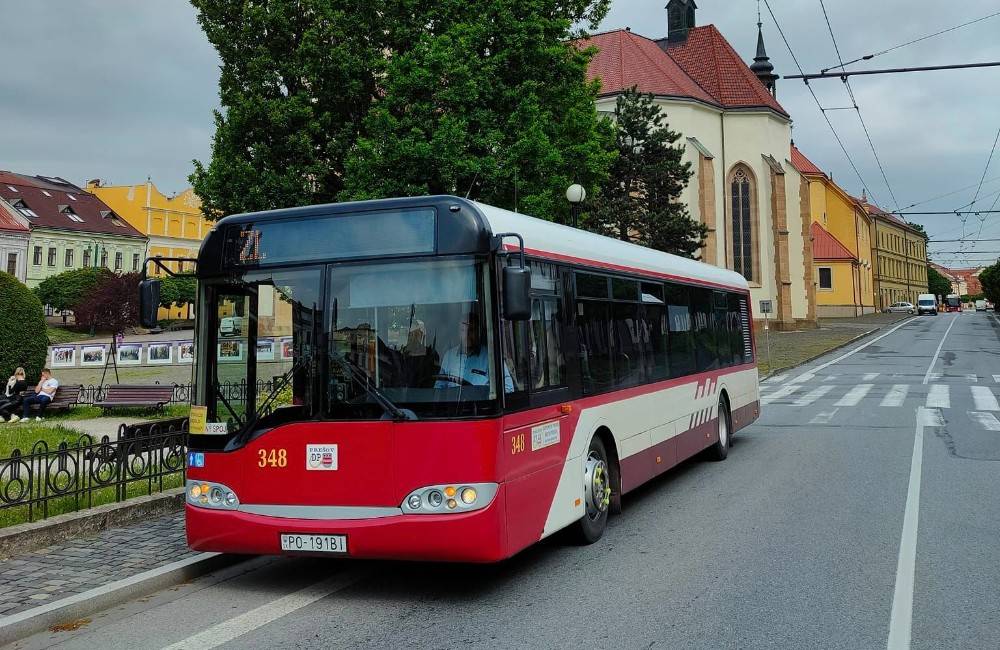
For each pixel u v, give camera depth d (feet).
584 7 68.39
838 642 14.97
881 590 18.04
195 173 66.13
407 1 61.46
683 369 32.99
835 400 65.92
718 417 38.04
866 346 135.74
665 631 15.69
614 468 25.03
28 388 58.54
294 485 17.85
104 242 243.60
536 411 19.43
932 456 37.32
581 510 21.86
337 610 17.71
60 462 24.14
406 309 17.85
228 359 18.84
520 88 59.67
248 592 19.34
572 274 22.88
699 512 26.81
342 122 66.28
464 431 17.08
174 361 110.93
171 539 23.25
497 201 59.72
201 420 18.88
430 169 56.85
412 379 17.49
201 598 18.94
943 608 16.79
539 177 59.82
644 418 27.81
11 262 220.43
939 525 24.08
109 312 134.92
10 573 19.84
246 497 18.25
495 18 60.90
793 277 175.73
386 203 18.42
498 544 17.17
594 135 65.87
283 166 64.08
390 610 17.60
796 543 22.33
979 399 63.05
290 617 17.31
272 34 64.64
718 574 19.52
